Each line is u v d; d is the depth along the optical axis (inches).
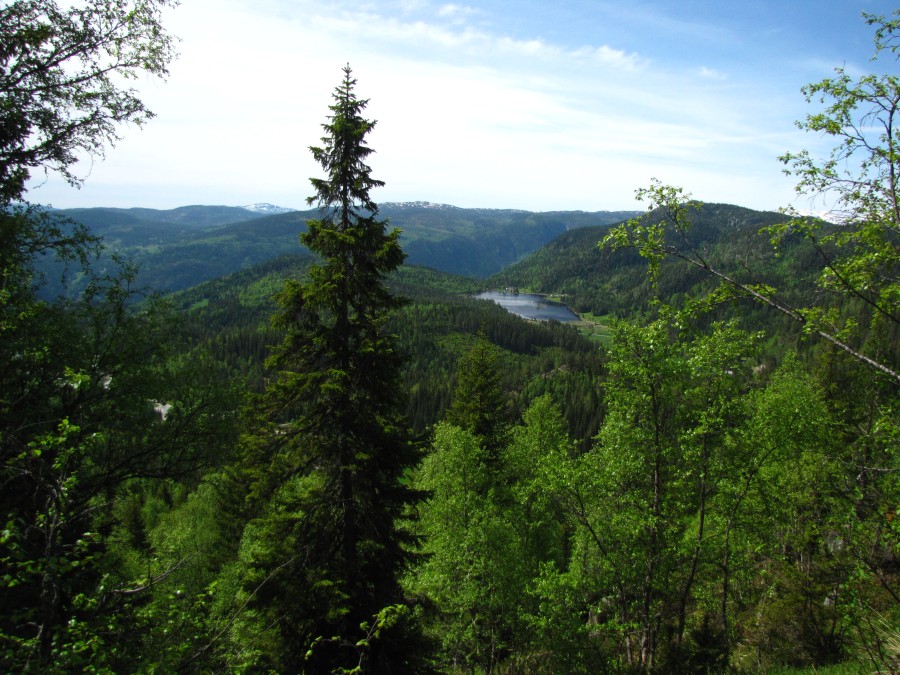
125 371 413.7
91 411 392.5
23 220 367.9
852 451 370.6
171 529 1326.3
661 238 336.2
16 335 349.1
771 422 489.7
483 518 731.4
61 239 396.2
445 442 856.9
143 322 438.3
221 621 267.1
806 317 285.3
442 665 614.9
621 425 505.0
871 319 290.7
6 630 218.2
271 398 465.1
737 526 502.9
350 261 469.4
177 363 458.0
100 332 407.2
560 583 510.6
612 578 520.4
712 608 645.9
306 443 461.1
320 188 460.8
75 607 211.2
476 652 727.1
